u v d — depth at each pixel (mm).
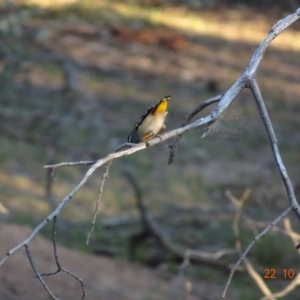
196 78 21812
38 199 12180
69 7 26406
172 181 14406
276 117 19266
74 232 11234
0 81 16469
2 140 14883
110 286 8969
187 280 9891
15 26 15008
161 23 27984
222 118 4281
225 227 11969
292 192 3938
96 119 17125
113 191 13422
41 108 16984
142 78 21109
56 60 20516
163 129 4969
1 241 8789
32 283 7953
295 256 10875
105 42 23719
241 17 31594
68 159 14633
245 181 14617
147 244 11172
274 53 26453
